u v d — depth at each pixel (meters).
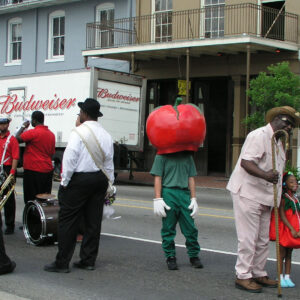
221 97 22.52
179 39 22.28
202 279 6.46
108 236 9.18
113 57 23.19
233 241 8.92
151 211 12.30
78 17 26.44
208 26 21.88
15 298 5.48
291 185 6.09
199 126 6.61
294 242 6.02
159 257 7.61
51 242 8.31
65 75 18.80
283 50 20.27
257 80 17.73
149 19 23.33
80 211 6.64
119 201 14.17
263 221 5.98
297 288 6.14
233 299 5.68
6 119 8.66
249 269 5.96
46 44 27.73
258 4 21.00
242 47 20.00
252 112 21.56
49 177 9.00
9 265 6.54
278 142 5.83
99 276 6.53
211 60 22.06
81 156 6.50
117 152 18.47
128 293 5.86
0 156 8.66
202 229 10.08
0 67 29.72
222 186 18.88
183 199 6.78
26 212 8.36
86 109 6.70
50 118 19.25
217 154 22.66
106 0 25.28
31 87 19.95
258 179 5.79
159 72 23.58
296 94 17.52
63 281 6.28
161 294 5.84
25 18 28.64
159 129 6.59
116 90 18.64
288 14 20.12
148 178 21.55
